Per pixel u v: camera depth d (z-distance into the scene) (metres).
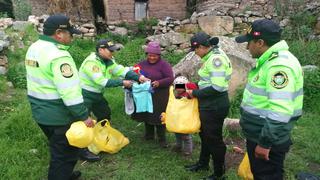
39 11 13.95
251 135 2.93
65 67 3.21
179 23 11.41
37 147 4.84
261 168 2.93
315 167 4.72
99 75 4.48
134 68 4.97
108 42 4.59
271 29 2.74
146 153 4.92
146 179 4.22
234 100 6.47
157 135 5.20
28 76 3.39
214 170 4.10
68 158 3.50
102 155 4.81
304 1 11.22
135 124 5.93
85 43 11.03
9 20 9.96
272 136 2.64
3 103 6.25
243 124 2.99
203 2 12.79
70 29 3.34
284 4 11.25
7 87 6.99
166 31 11.48
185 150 4.83
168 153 4.91
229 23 10.98
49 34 3.29
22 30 9.62
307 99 6.79
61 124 3.39
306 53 9.11
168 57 10.03
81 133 3.30
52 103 3.33
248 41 2.88
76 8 12.79
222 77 3.73
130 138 5.41
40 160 4.50
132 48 10.35
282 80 2.62
